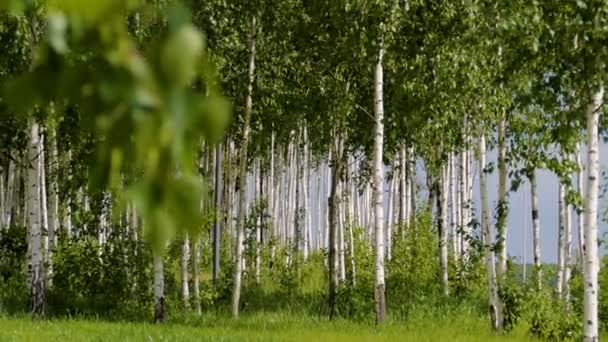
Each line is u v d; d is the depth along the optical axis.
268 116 40.16
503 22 22.36
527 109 26.44
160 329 28.67
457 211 55.03
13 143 36.66
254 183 67.69
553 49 22.12
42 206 42.19
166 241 2.09
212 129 2.10
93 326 28.91
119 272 36.84
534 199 36.72
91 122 2.14
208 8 34.47
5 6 2.49
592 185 22.95
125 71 2.11
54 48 2.18
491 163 31.02
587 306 23.12
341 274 46.03
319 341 26.28
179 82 2.09
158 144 2.08
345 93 36.84
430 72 33.75
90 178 2.18
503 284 32.22
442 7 32.75
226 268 49.34
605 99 24.12
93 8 2.17
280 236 66.56
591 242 23.02
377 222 33.62
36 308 33.12
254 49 37.03
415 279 44.28
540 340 30.02
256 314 37.47
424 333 30.56
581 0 21.22
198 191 2.10
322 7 32.94
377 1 31.36
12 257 47.44
